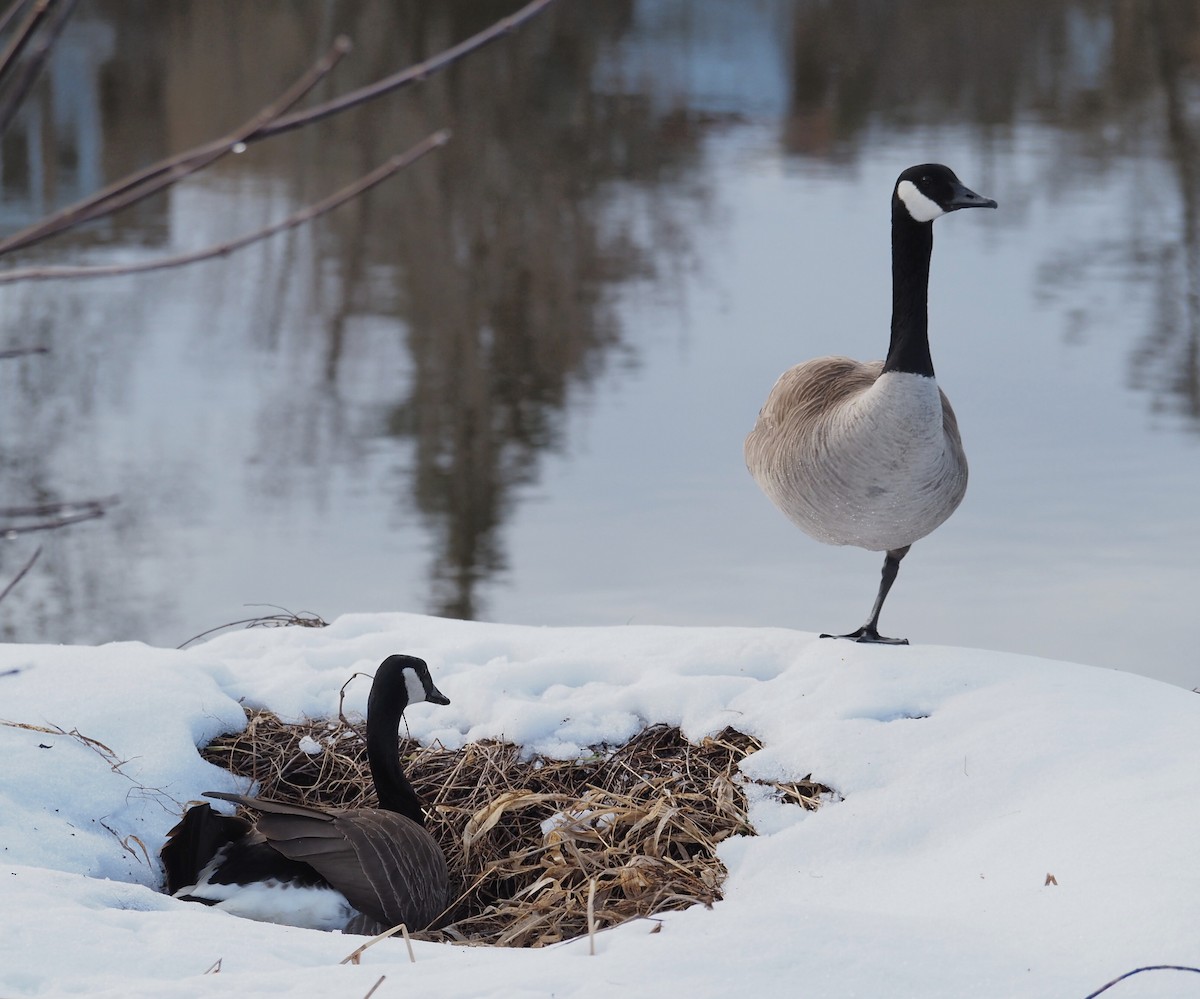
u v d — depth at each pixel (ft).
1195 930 13.64
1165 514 52.39
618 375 72.90
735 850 19.70
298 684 25.57
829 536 25.16
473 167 122.93
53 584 51.16
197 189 115.34
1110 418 64.23
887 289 88.48
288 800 23.04
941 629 43.47
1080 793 18.40
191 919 15.29
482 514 55.36
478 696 24.63
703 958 13.04
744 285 90.07
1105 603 44.60
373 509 57.11
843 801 20.38
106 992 12.58
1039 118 147.43
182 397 69.56
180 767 22.76
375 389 71.56
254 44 141.90
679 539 52.60
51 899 15.38
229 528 55.06
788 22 194.59
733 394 69.21
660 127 143.95
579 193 117.29
